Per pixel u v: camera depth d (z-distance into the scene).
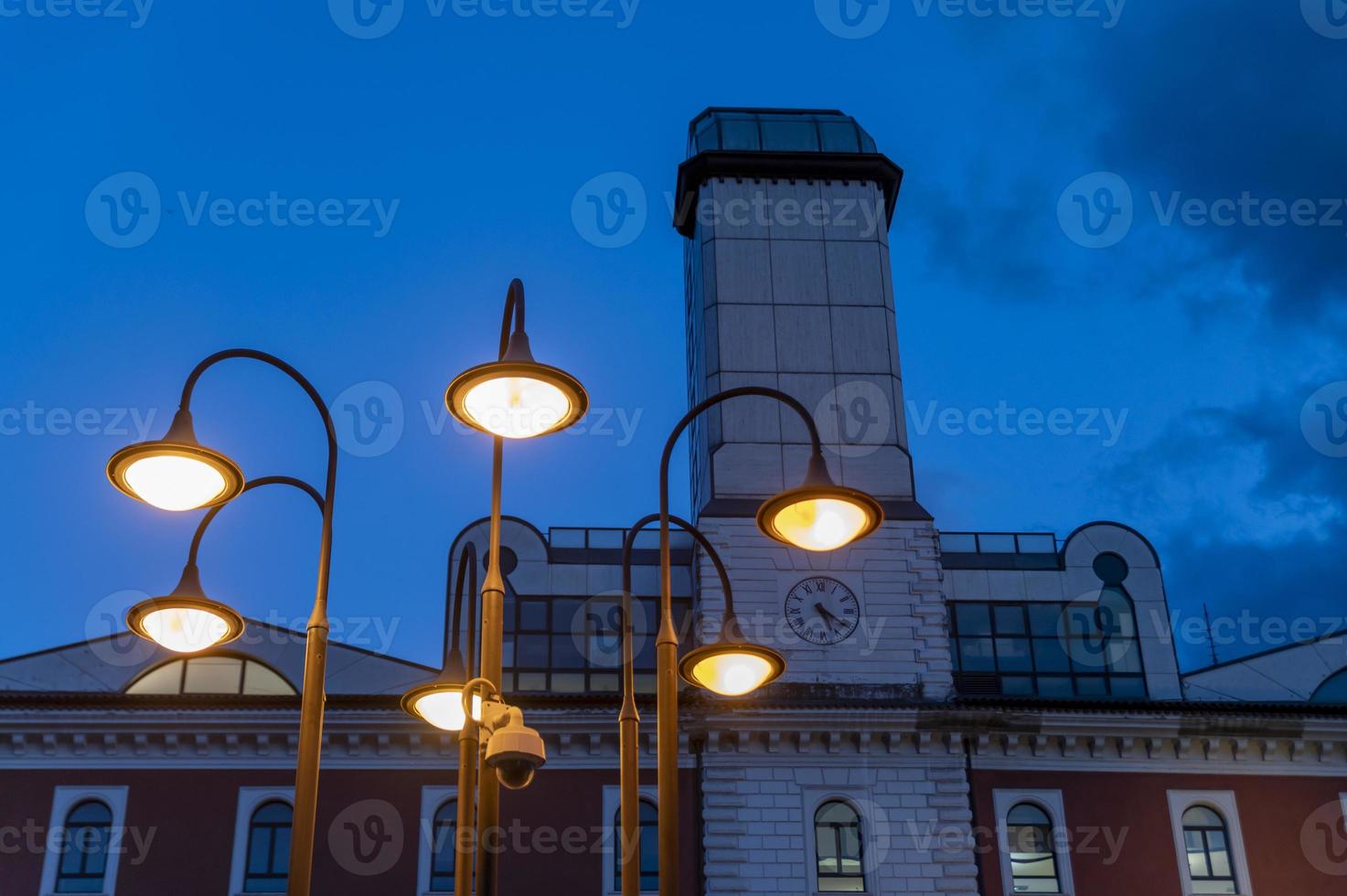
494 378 15.31
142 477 15.79
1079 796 35.75
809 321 43.91
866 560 39.66
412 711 19.06
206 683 37.06
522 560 40.94
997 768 36.00
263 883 33.81
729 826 34.94
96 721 34.59
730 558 39.53
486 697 15.74
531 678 39.31
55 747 34.72
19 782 34.38
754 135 47.25
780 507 16.05
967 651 40.16
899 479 41.47
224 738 34.88
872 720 35.84
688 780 35.56
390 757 35.06
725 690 17.69
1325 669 39.50
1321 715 36.22
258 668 37.34
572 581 40.75
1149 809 35.69
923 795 35.56
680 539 41.91
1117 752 36.28
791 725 35.78
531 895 33.78
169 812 34.31
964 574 41.22
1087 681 39.81
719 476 41.16
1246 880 35.12
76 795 34.31
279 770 34.84
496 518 16.78
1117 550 41.62
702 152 45.97
